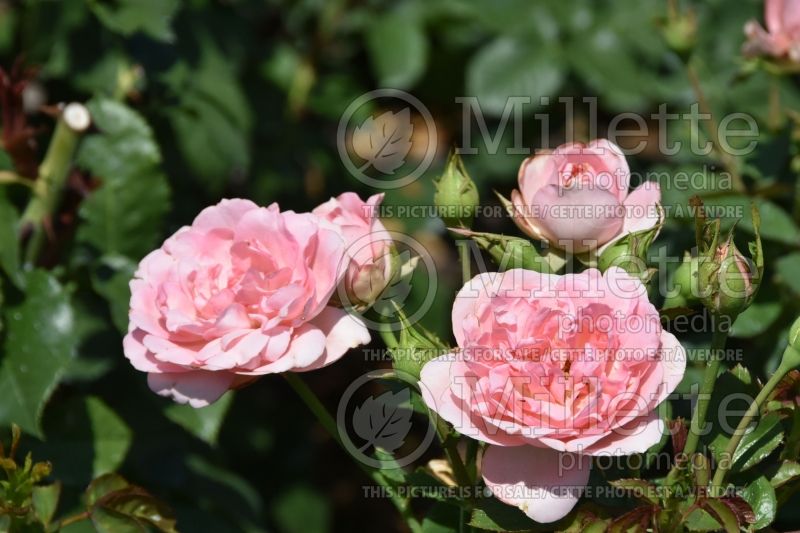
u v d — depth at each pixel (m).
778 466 0.58
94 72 0.82
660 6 0.92
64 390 0.77
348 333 0.56
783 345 0.67
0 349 0.69
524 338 0.53
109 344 0.78
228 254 0.58
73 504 0.70
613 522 0.54
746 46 0.71
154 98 0.83
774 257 0.68
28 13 0.82
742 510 0.54
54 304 0.70
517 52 0.92
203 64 0.87
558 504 0.53
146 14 0.78
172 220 0.87
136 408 0.77
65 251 0.74
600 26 0.91
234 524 0.78
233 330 0.55
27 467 0.61
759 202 0.68
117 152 0.74
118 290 0.73
